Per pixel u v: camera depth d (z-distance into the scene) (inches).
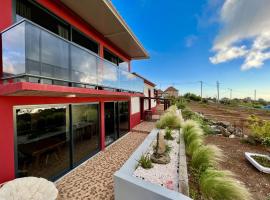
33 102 162.9
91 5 216.2
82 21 254.1
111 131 349.7
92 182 186.5
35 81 154.6
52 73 159.3
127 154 278.2
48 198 116.5
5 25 143.3
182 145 252.8
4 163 136.4
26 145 157.6
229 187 131.6
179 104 1111.0
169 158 201.2
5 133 137.4
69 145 218.5
